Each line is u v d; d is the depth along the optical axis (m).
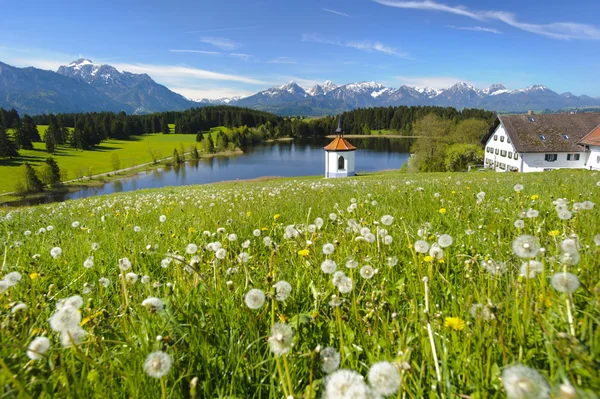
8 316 2.58
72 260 4.80
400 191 9.93
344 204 8.42
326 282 3.43
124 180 115.12
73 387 1.95
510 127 67.31
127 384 2.06
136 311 2.89
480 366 1.94
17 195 93.56
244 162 148.50
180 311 2.62
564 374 1.56
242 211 8.05
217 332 2.62
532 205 6.34
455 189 9.86
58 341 2.42
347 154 72.81
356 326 2.51
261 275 3.71
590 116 68.12
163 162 151.62
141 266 4.52
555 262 2.85
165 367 1.72
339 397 1.38
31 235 7.67
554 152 64.50
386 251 4.17
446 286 3.16
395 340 2.35
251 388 2.21
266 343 2.48
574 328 2.02
